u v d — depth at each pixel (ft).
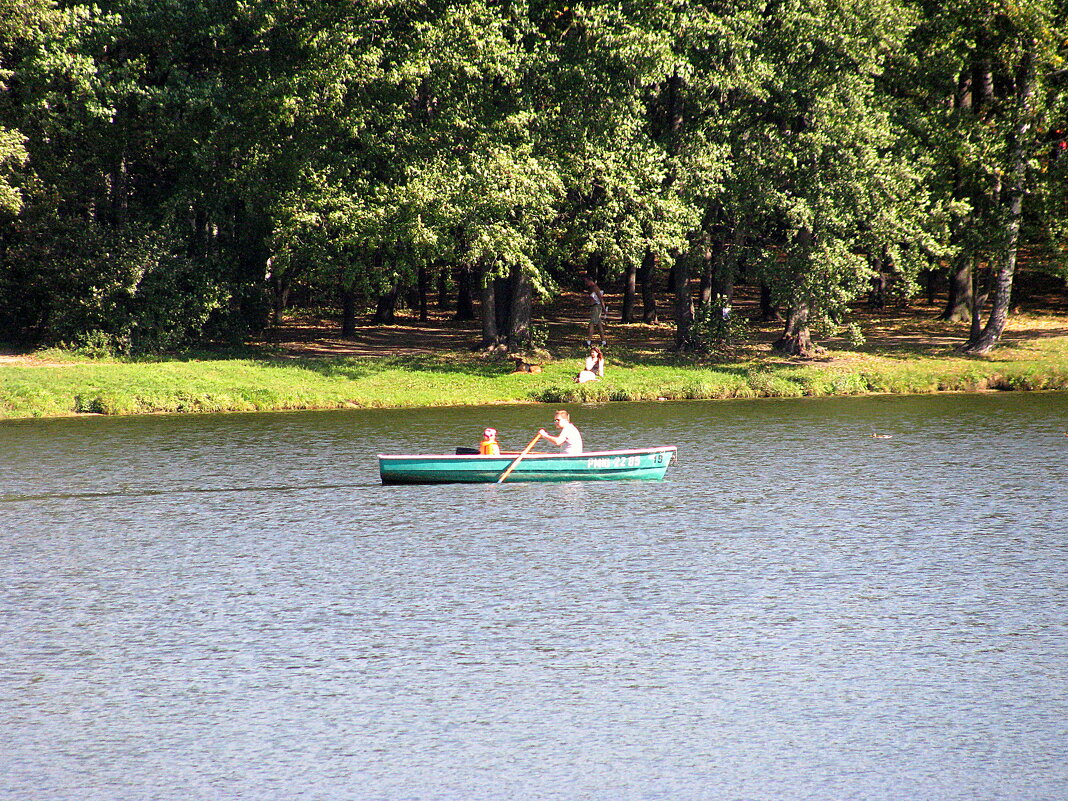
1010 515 279.90
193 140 552.41
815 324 550.77
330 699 167.63
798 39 515.91
